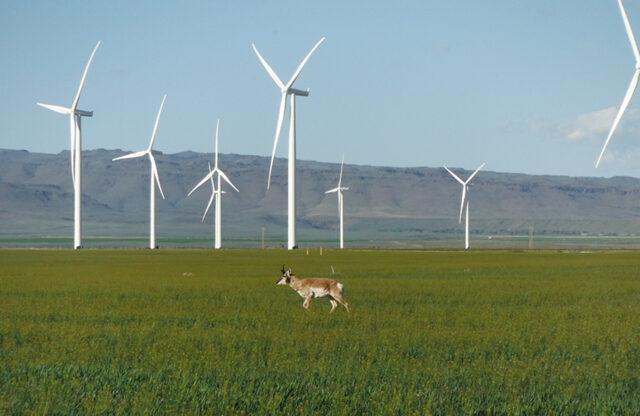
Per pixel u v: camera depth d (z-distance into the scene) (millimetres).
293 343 39312
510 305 61250
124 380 30812
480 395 29359
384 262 146125
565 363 35281
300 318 50375
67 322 48250
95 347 38156
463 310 56562
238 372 32125
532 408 27531
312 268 121688
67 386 29594
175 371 32062
